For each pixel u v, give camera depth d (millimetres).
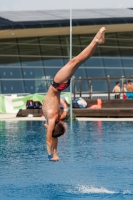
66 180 18719
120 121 47500
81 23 75250
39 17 77688
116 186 17656
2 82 76750
